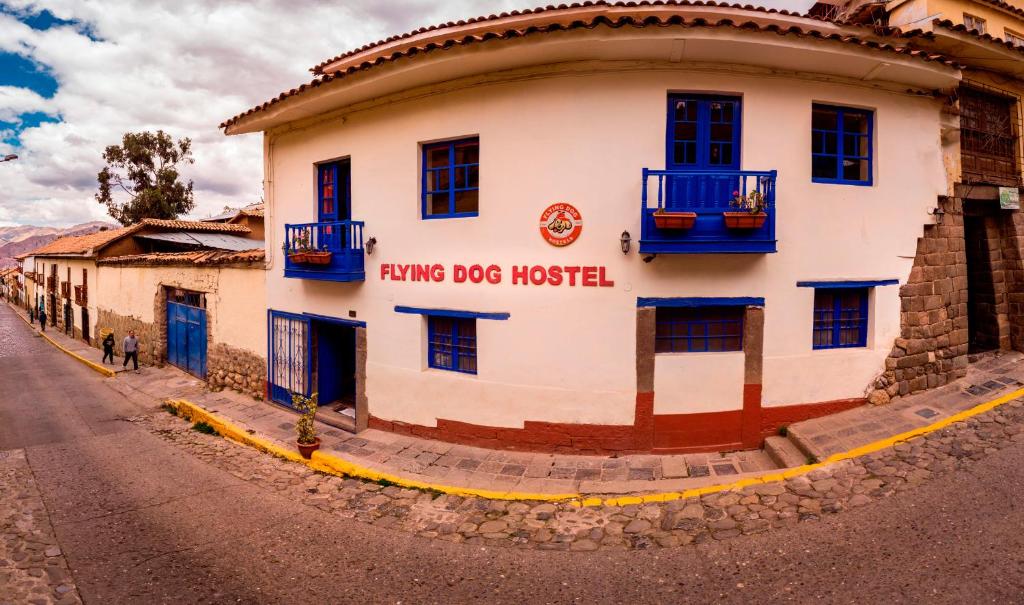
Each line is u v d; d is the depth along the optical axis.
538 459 7.81
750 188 7.43
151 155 34.88
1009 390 8.20
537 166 7.67
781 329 7.76
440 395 8.56
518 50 7.03
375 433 9.17
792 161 7.63
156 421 11.22
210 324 13.62
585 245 7.57
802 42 6.86
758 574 4.83
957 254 8.84
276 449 8.83
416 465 7.82
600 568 5.18
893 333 8.29
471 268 8.17
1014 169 9.88
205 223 23.52
